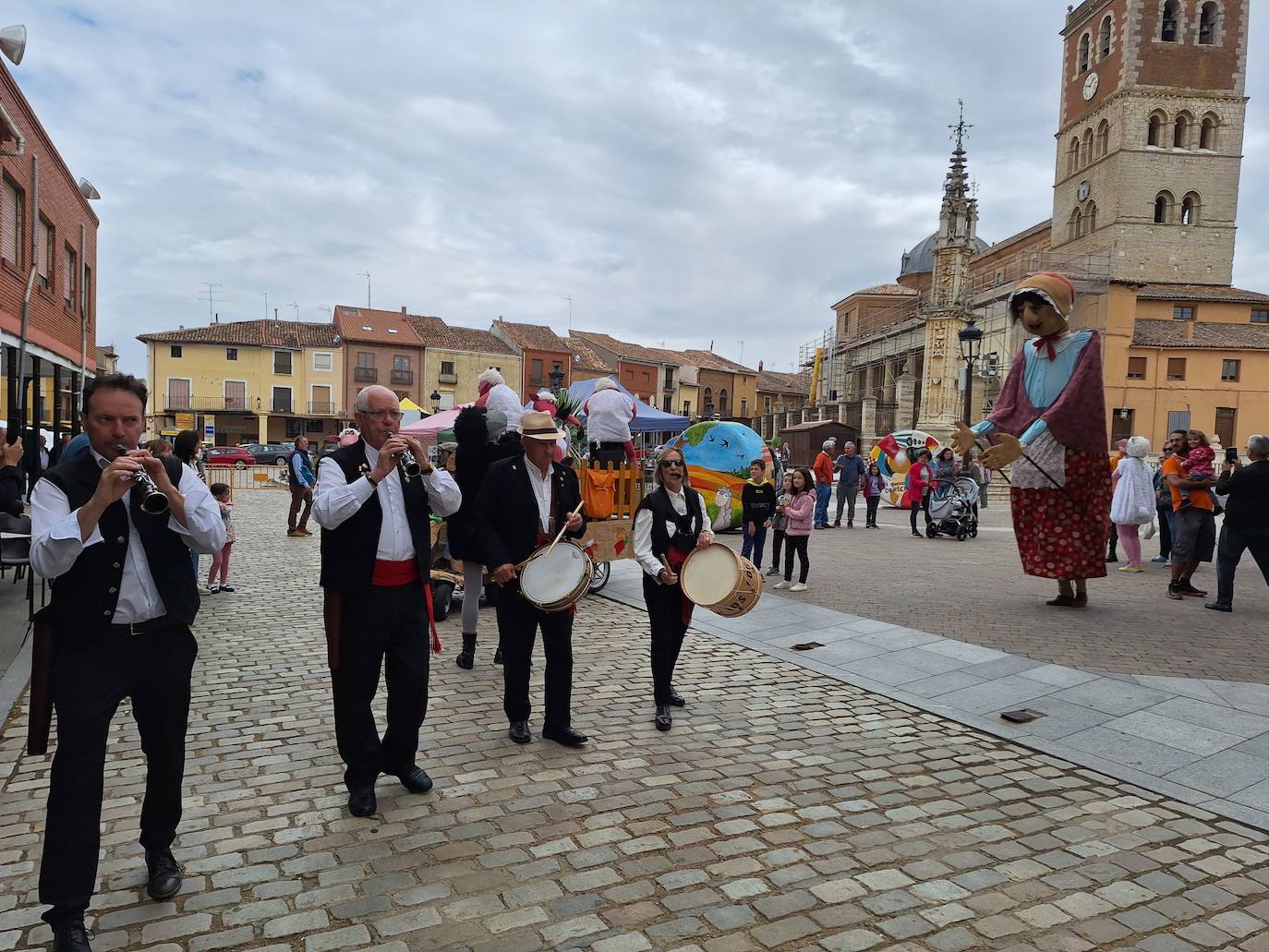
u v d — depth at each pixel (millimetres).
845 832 3844
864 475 18219
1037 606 9031
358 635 3902
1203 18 46875
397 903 3191
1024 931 3061
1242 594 9891
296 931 3000
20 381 10273
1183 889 3367
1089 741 5043
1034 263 41750
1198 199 46781
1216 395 42031
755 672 6574
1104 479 8586
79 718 2865
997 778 4516
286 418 57719
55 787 2828
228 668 6480
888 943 2979
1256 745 4938
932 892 3322
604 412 10445
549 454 4859
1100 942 2998
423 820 3906
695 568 5262
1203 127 47562
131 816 3924
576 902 3211
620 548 9367
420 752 4781
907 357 51938
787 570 10164
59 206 15359
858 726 5355
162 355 55500
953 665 6691
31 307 13367
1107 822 3986
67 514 2857
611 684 6199
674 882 3373
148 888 3240
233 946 2910
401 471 3984
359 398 3945
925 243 62688
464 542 6379
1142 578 11094
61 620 2938
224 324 59062
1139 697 5812
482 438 6508
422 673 4109
